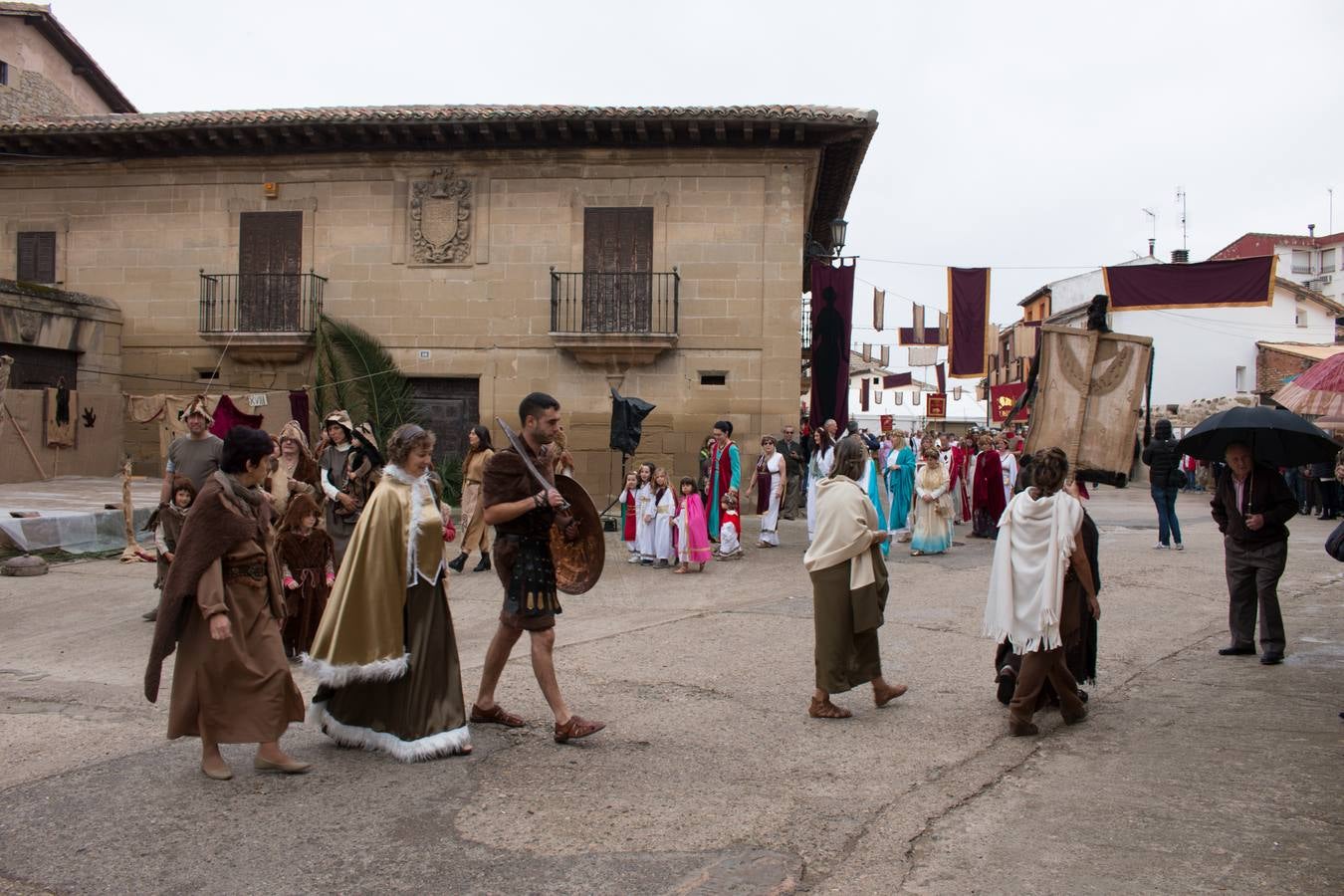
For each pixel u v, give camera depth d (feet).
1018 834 14.66
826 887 13.08
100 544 45.50
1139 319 149.79
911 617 31.65
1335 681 23.56
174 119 67.51
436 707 18.04
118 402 69.46
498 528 19.30
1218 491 26.61
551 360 68.23
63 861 13.61
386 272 69.26
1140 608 33.09
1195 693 22.53
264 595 17.04
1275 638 25.32
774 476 50.52
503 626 19.31
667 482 43.68
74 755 18.16
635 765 17.76
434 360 68.85
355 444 28.66
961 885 13.04
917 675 24.43
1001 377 178.91
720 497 47.62
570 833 14.67
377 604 17.66
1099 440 28.37
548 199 68.18
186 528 16.30
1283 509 25.23
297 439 28.07
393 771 17.26
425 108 67.72
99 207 71.72
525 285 68.33
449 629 18.48
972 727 20.15
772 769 17.62
